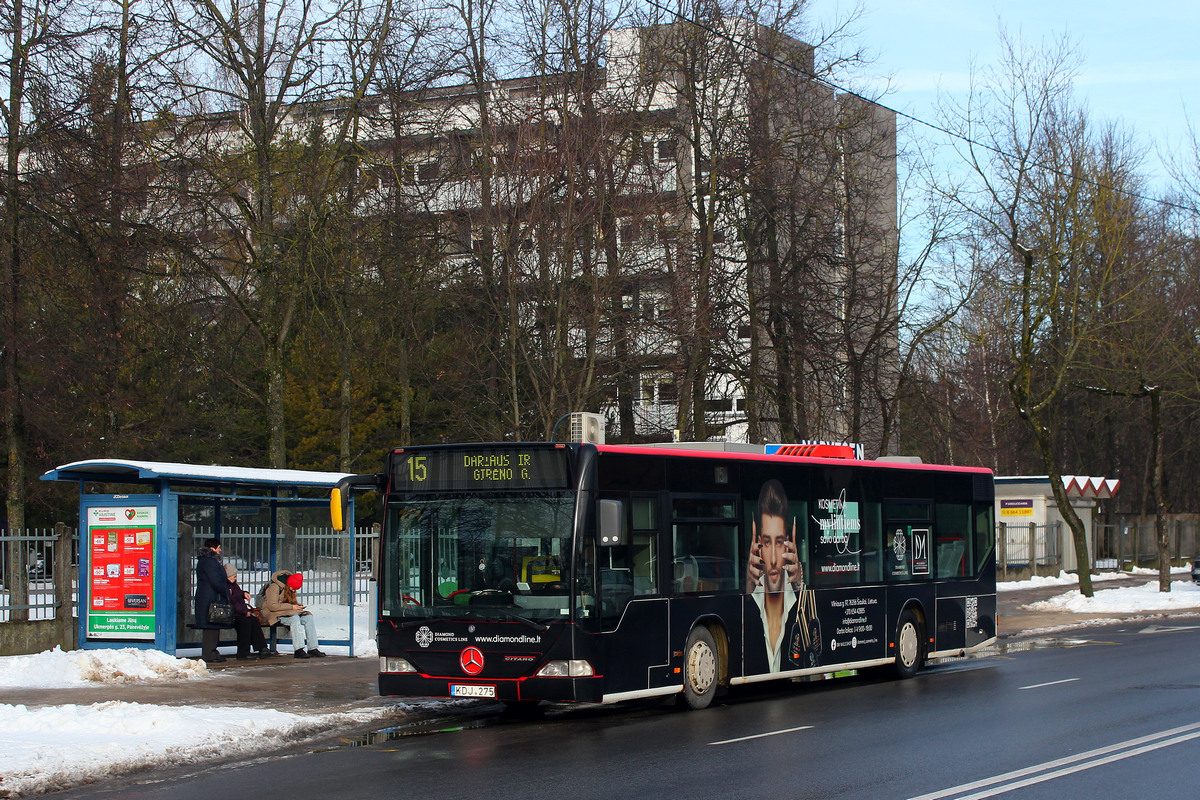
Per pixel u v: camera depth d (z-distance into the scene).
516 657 12.45
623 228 24.86
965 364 44.09
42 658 15.50
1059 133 30.52
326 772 10.00
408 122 26.89
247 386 29.97
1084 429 56.06
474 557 12.85
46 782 9.38
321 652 18.59
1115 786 8.98
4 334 21.06
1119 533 49.44
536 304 24.59
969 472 19.72
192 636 18.30
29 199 20.66
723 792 8.89
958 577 19.12
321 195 26.56
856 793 8.78
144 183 22.94
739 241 29.22
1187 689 15.27
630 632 12.98
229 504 19.38
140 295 25.09
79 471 16.75
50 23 20.95
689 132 28.80
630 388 27.12
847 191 30.19
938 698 14.95
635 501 13.33
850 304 30.95
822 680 17.73
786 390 30.30
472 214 25.77
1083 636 25.06
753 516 15.09
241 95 26.23
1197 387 35.38
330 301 27.27
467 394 29.36
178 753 10.59
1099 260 31.84
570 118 25.16
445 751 11.12
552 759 10.56
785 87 28.80
